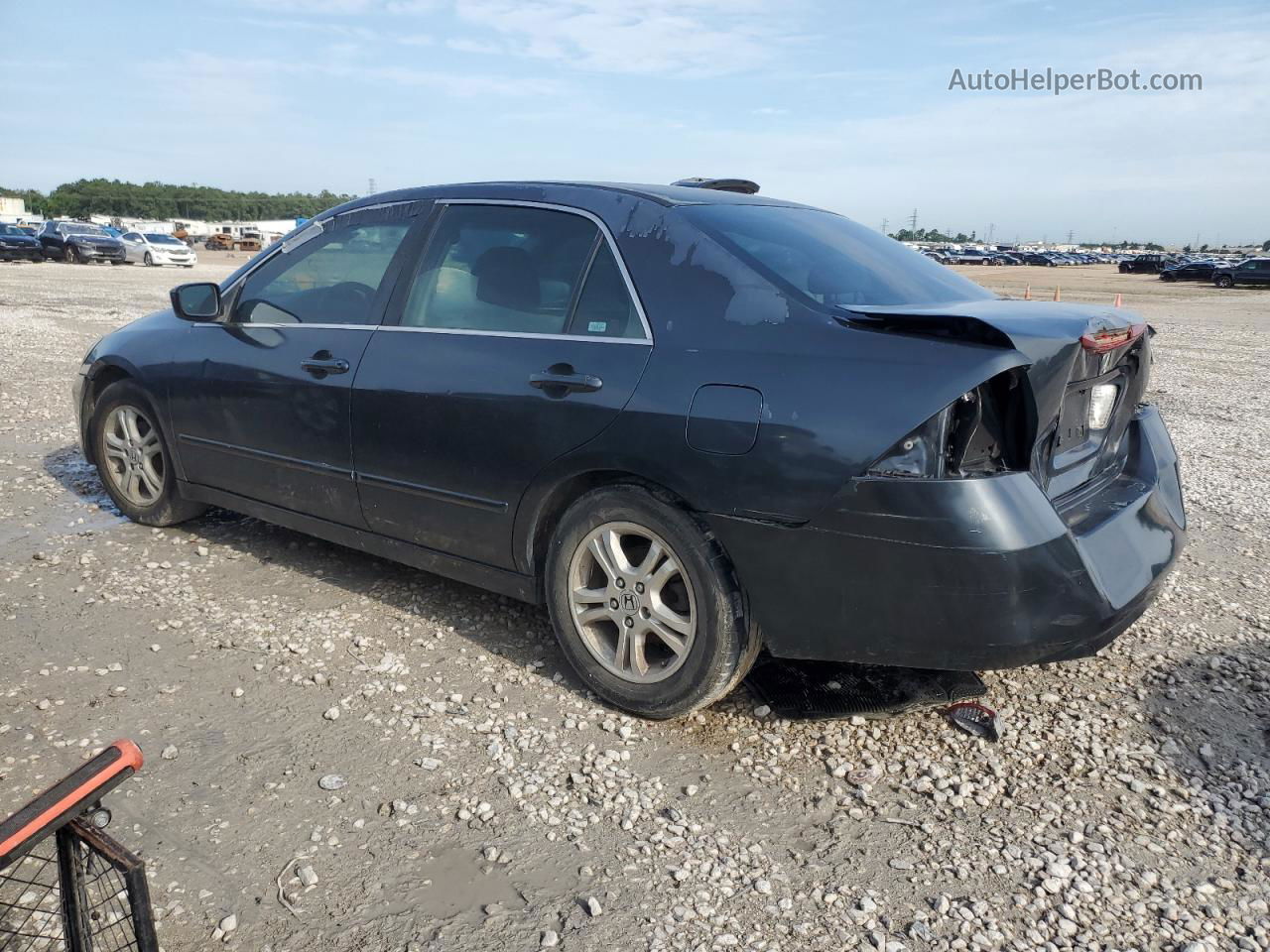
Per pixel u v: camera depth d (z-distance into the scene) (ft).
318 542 16.19
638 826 8.91
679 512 10.05
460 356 11.79
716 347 9.85
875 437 8.78
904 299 10.82
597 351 10.63
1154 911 7.94
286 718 10.59
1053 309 9.95
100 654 11.93
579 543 10.95
